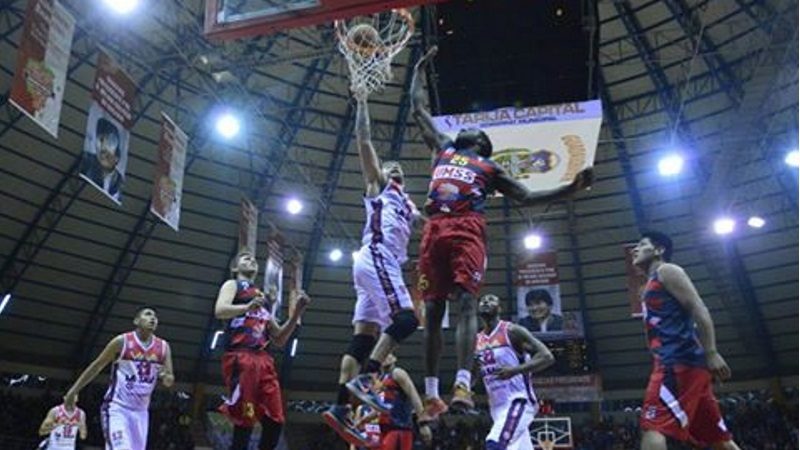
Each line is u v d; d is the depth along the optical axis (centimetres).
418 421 793
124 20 2080
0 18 1977
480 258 423
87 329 2791
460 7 1527
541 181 1560
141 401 771
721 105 2431
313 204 2833
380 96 2492
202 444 2958
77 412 1348
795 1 1959
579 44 1512
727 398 3134
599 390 2381
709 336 515
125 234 2639
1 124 2155
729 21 2175
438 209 436
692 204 2733
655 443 514
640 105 2511
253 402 695
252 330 713
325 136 2625
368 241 488
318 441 3209
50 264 2569
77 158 2352
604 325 3144
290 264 2634
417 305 1555
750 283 2862
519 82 1561
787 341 2928
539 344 766
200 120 2481
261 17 798
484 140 467
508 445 738
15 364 2684
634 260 587
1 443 2519
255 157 2648
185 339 3033
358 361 489
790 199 2605
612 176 2736
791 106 2338
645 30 2275
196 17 2150
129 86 1553
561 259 3042
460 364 400
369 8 770
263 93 2458
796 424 2841
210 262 2869
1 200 2333
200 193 2650
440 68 1570
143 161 2470
